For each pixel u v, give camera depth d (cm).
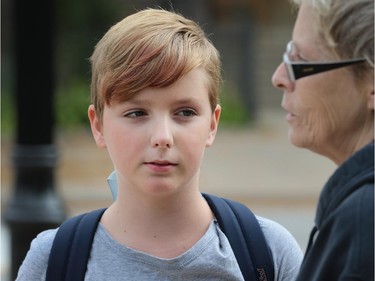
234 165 1553
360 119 214
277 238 249
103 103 231
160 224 236
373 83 209
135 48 222
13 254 558
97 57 234
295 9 245
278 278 247
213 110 236
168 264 231
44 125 567
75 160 1551
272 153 1681
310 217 1177
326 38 211
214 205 245
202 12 2464
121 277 232
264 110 2278
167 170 223
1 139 1719
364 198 187
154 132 222
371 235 183
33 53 564
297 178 1448
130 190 235
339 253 187
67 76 2209
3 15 2328
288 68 220
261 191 1341
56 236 239
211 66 231
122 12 2370
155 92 222
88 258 236
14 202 562
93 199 1275
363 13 205
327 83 214
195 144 226
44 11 560
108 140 231
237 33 2155
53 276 236
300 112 221
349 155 218
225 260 236
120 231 237
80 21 2295
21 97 568
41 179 565
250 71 2123
